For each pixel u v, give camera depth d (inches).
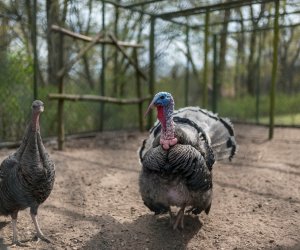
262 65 284.7
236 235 70.6
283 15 170.1
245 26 202.4
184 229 73.1
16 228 69.3
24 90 142.9
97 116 172.6
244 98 265.9
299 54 277.9
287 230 72.5
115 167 115.4
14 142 135.8
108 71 203.0
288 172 111.6
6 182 63.2
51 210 81.0
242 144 154.2
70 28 188.7
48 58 180.5
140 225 74.7
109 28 214.2
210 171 71.0
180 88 241.9
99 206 84.0
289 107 254.2
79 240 68.1
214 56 210.7
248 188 96.9
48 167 63.7
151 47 172.6
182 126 73.8
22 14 170.9
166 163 63.4
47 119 150.0
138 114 189.2
